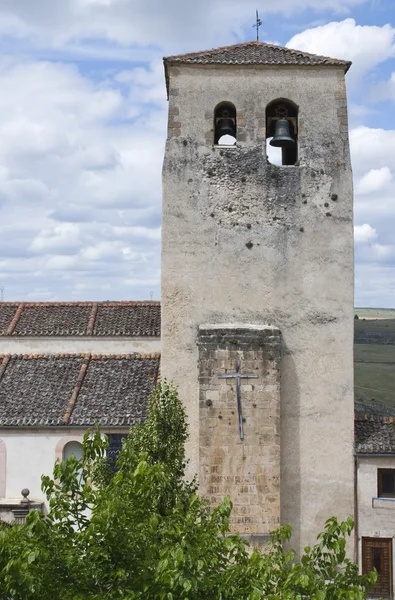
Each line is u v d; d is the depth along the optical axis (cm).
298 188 2616
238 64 2625
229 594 1241
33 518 1255
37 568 1206
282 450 2547
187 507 1898
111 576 1237
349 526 1334
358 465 2542
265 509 2458
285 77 2648
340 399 2564
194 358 2564
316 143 2633
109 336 3666
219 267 2595
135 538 1273
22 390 3256
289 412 2556
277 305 2589
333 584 1275
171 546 1286
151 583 1203
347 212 2609
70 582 1245
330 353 2577
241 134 2631
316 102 2644
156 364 3419
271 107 2702
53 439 3067
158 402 2139
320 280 2597
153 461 2028
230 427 2478
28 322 3759
